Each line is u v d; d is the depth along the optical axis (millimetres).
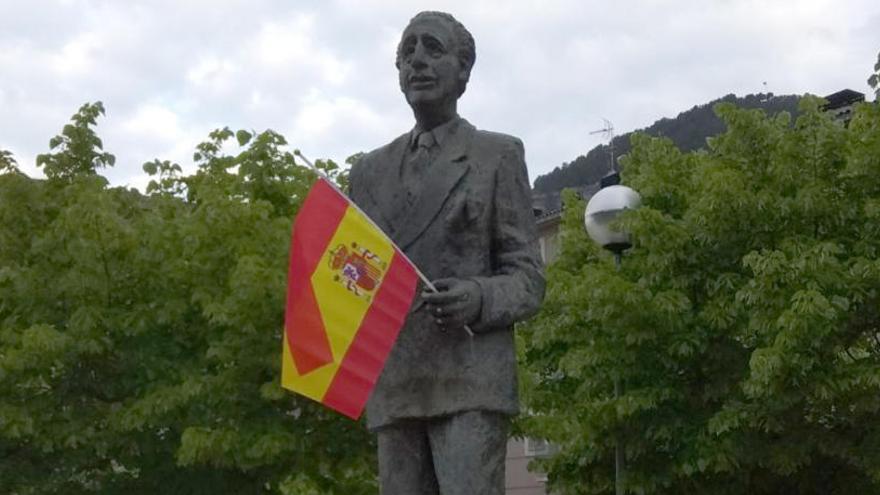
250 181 16219
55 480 15055
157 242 15180
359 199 5684
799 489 16297
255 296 14148
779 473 15219
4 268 15172
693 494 16219
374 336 5223
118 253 15188
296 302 5215
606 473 16609
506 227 5453
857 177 15516
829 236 15500
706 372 15758
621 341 15664
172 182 17516
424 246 5434
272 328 14398
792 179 15805
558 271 16609
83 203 15023
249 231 15258
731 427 14719
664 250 15820
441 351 5293
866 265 14164
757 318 14461
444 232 5414
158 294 15211
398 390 5340
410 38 5578
